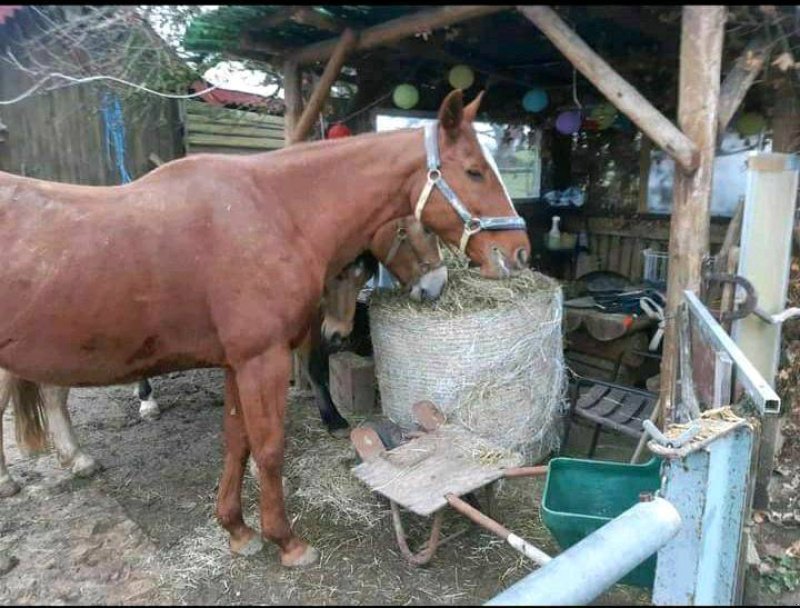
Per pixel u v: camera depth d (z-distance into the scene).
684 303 2.05
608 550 1.34
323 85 2.78
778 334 2.36
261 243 1.90
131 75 2.96
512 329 2.65
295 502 2.56
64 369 1.97
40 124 4.61
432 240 2.77
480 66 3.63
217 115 5.19
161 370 2.07
